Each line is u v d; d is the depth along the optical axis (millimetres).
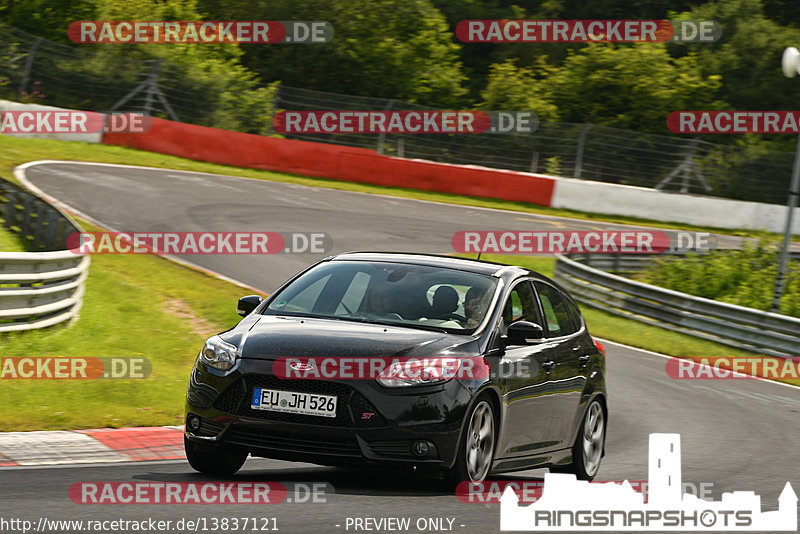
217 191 94312
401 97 163250
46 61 120375
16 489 21234
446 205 108312
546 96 165500
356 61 162500
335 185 111188
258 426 21922
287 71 161125
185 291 57656
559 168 128500
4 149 96312
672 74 165125
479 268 26531
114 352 42312
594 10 196375
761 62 182875
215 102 125125
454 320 24328
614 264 92750
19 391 33781
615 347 64812
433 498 22469
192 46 139500
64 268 45781
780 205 130750
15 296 40156
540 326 26562
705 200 124312
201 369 23016
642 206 122375
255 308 25672
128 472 24406
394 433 21547
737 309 68750
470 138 129625
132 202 83062
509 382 24031
